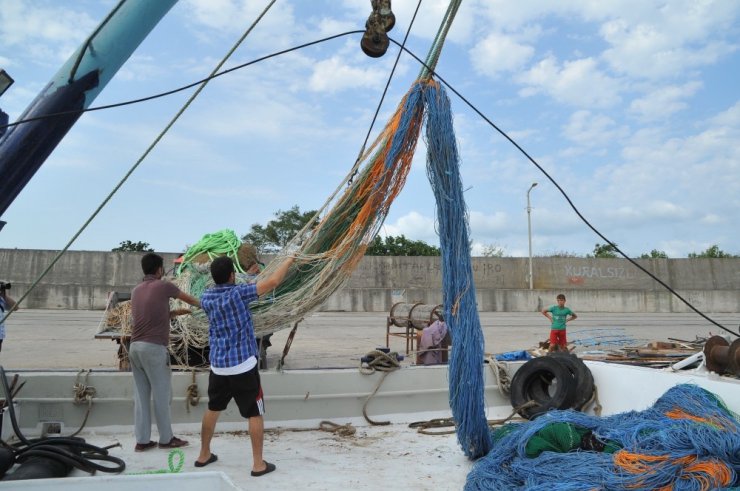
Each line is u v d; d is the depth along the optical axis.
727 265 36.22
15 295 26.16
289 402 6.48
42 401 5.92
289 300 5.89
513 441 4.64
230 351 4.69
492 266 34.69
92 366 10.30
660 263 36.00
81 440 4.97
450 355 4.99
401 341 15.45
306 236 5.96
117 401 6.06
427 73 5.04
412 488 4.51
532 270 34.16
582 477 3.91
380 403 6.75
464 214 4.99
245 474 4.79
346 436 6.07
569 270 35.38
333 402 6.62
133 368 5.34
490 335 17.42
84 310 26.33
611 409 6.50
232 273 4.87
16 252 29.17
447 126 4.95
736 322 24.69
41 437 5.52
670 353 8.82
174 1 4.33
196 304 5.53
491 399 7.23
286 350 6.68
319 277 5.78
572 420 4.70
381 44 4.70
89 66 4.18
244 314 4.76
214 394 4.81
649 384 6.07
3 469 4.40
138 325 5.26
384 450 5.54
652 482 3.79
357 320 23.16
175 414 6.19
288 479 4.67
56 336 15.45
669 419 4.63
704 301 31.62
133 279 29.84
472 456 5.10
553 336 12.72
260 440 4.77
